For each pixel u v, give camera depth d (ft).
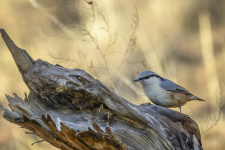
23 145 35.55
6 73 42.96
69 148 21.44
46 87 21.06
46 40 46.42
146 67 34.53
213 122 34.81
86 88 21.02
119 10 51.34
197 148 23.81
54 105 21.67
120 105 21.58
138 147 21.84
